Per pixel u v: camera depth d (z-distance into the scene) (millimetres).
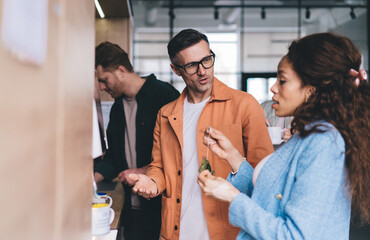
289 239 903
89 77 887
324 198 888
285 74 1036
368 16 9727
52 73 482
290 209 914
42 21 420
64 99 559
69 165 601
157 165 1891
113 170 2381
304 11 10219
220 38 10375
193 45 1663
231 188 1041
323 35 997
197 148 1699
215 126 1713
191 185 1709
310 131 945
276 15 10438
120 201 2004
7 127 323
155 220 2264
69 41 596
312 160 917
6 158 320
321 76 967
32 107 396
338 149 915
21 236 360
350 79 968
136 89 2266
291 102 1040
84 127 796
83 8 766
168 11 10203
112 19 3375
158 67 10133
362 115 972
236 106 1729
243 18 10336
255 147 1701
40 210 427
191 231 1683
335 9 9984
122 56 2217
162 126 1874
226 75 10367
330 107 967
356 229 4039
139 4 10133
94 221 1241
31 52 379
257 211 979
